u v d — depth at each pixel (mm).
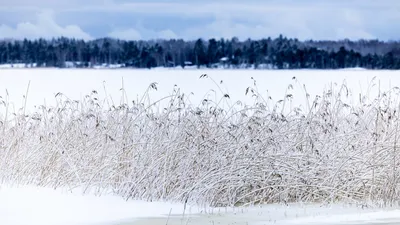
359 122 14070
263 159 12633
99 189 12586
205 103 13734
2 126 14883
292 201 12594
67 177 13086
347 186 12562
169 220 10625
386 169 12594
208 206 11938
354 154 12945
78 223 10266
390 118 13352
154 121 13430
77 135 13867
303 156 12859
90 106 15148
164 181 12383
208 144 12773
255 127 13211
